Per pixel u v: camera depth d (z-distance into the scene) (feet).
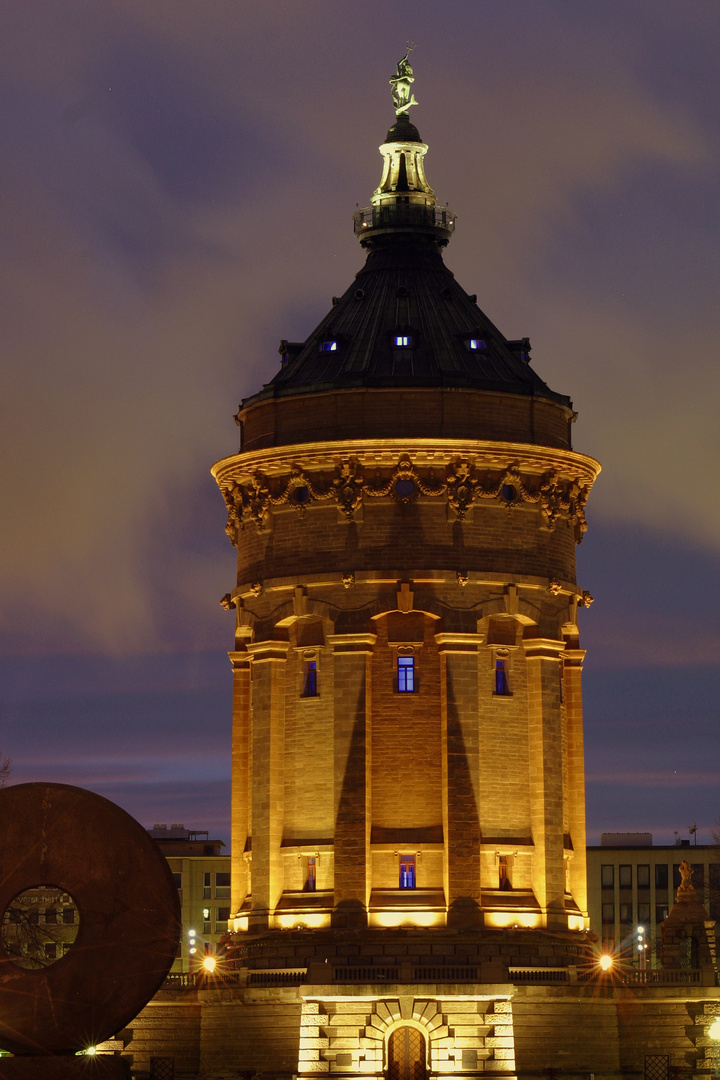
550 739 317.01
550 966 302.86
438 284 339.16
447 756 308.19
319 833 312.09
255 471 325.01
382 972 282.77
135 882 216.74
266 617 321.93
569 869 325.42
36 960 233.14
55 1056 209.05
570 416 336.70
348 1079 275.59
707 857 647.56
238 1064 293.43
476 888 305.73
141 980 215.10
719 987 301.84
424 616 315.17
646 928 642.63
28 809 216.95
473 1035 277.44
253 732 321.52
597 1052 296.71
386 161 349.41
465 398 318.86
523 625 320.09
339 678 312.09
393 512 315.99
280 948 306.35
